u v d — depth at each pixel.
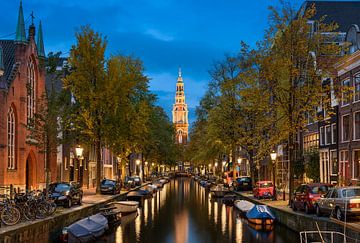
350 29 40.84
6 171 38.19
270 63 30.56
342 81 40.09
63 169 52.91
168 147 86.44
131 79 43.44
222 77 50.19
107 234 24.83
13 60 41.66
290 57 30.47
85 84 41.56
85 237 22.25
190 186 88.56
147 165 100.31
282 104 30.84
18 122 40.84
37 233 23.45
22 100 41.34
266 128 35.66
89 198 41.47
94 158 67.69
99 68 42.16
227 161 74.50
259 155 36.84
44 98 35.19
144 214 35.06
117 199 45.34
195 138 82.88
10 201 24.03
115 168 83.00
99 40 42.31
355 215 20.78
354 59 36.97
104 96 41.50
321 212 23.55
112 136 43.19
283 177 51.00
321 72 30.67
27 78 43.47
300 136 52.16
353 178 37.38
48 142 32.50
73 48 42.34
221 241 22.55
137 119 45.09
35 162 44.56
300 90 30.22
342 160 40.09
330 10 59.84
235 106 48.03
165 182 100.69
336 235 18.91
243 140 42.03
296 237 23.44
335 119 41.47
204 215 34.09
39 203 25.66
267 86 31.97
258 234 24.59
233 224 28.81
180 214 34.97
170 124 92.19
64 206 31.72
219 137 51.34
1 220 22.22
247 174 78.38
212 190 55.12
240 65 38.09
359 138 36.72
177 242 22.30
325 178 43.88
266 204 33.84
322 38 30.59
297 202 27.23
